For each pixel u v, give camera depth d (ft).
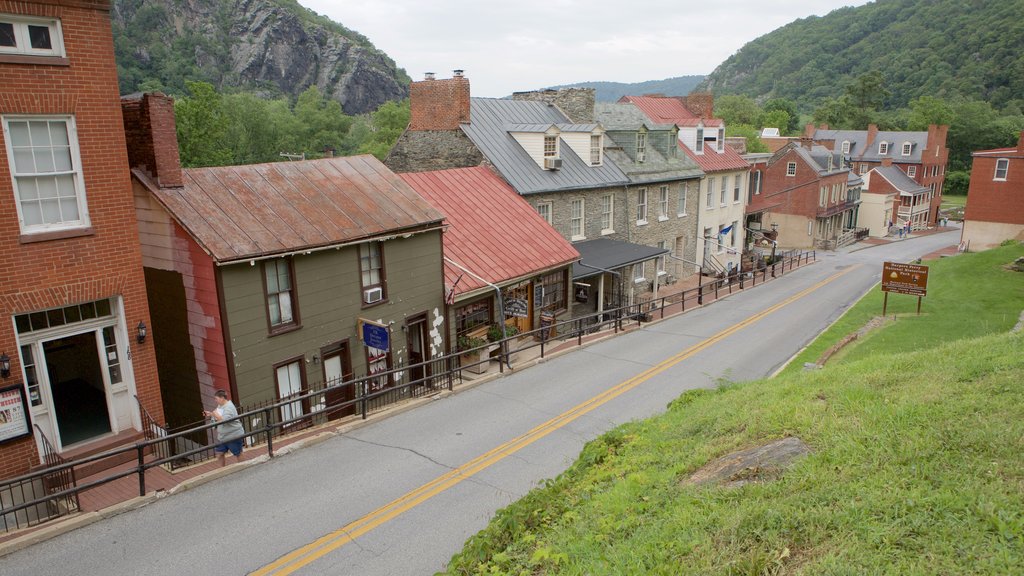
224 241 44.55
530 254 76.23
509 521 26.32
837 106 417.49
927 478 20.61
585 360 67.87
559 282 82.43
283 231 48.52
